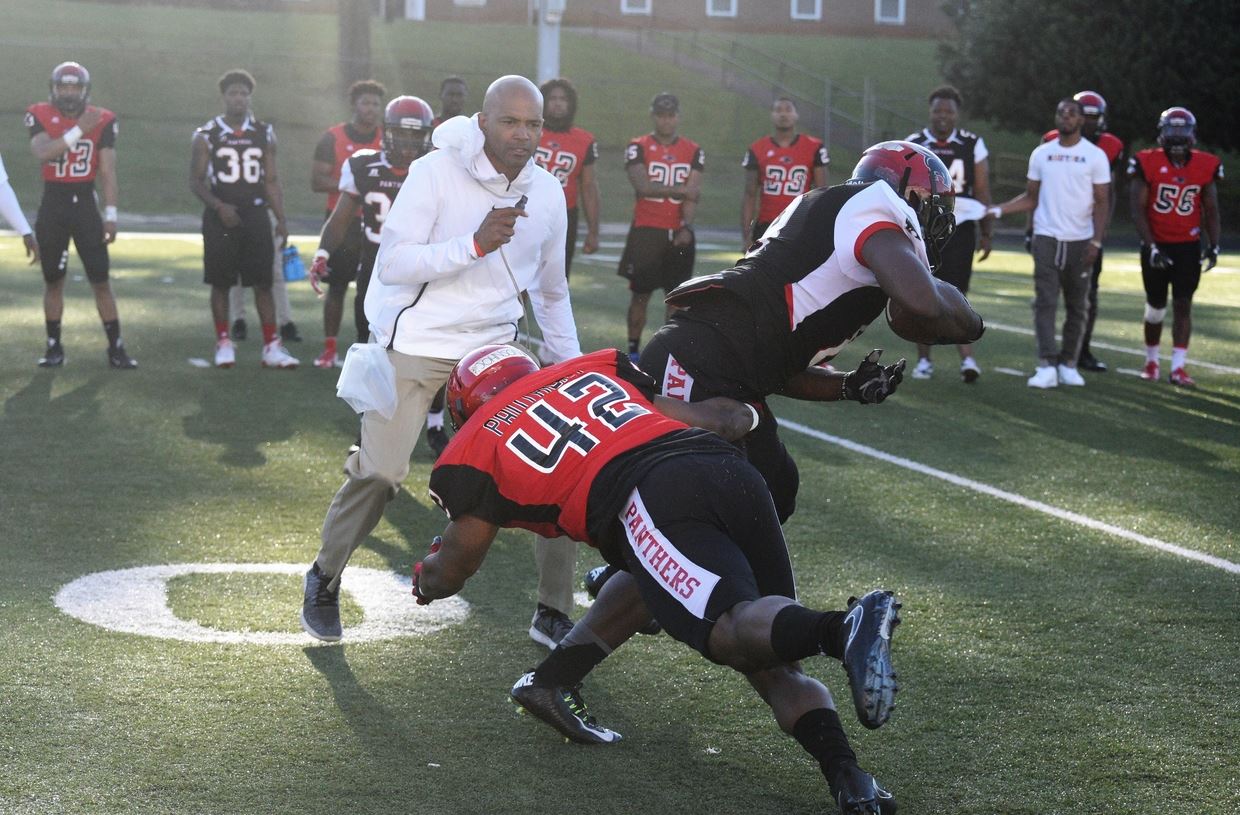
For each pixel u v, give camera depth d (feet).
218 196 68.74
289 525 42.96
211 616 34.32
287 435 55.67
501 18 331.57
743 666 20.97
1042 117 225.97
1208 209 72.64
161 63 243.60
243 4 315.37
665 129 73.87
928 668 31.73
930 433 59.82
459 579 24.29
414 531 43.16
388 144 53.88
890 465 53.52
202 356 73.72
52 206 67.05
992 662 32.17
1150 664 32.24
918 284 24.85
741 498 21.99
